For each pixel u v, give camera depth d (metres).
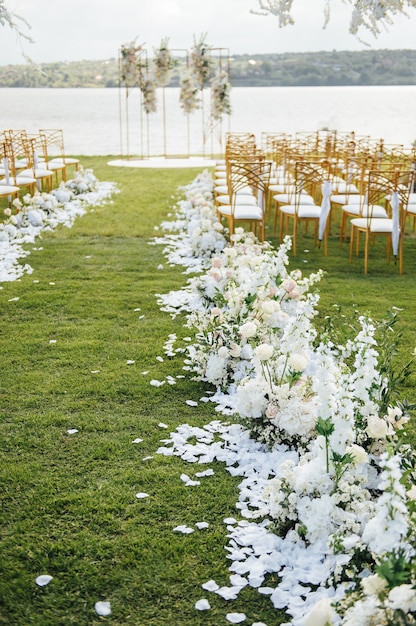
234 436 3.22
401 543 1.88
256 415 3.09
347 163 8.42
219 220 8.14
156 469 2.95
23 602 2.15
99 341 4.47
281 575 2.26
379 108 38.81
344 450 2.38
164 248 7.14
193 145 20.30
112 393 3.70
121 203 9.79
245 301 3.75
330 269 6.43
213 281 4.53
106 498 2.72
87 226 8.20
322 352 2.50
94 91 105.56
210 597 2.19
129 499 2.72
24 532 2.51
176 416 3.46
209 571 2.31
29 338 4.53
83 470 2.93
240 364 3.76
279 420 3.02
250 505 2.70
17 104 49.16
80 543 2.44
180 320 4.91
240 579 2.25
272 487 2.49
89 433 3.26
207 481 2.87
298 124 26.38
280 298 4.00
